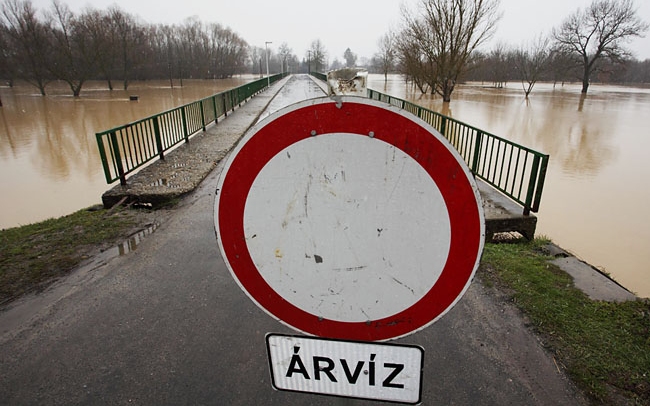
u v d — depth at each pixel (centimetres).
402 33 3409
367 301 109
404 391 115
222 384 209
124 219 450
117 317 269
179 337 247
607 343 231
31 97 4169
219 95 1318
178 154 749
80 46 4638
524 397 197
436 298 107
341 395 119
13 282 315
